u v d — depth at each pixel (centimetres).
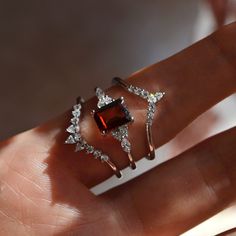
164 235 9
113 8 22
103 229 9
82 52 20
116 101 9
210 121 15
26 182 9
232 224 10
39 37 21
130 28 21
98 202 9
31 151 9
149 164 16
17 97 20
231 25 10
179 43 20
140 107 10
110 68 20
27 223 9
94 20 21
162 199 9
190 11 21
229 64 10
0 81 20
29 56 20
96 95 9
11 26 21
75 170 10
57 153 10
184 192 9
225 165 10
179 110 10
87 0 22
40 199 9
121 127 9
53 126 10
